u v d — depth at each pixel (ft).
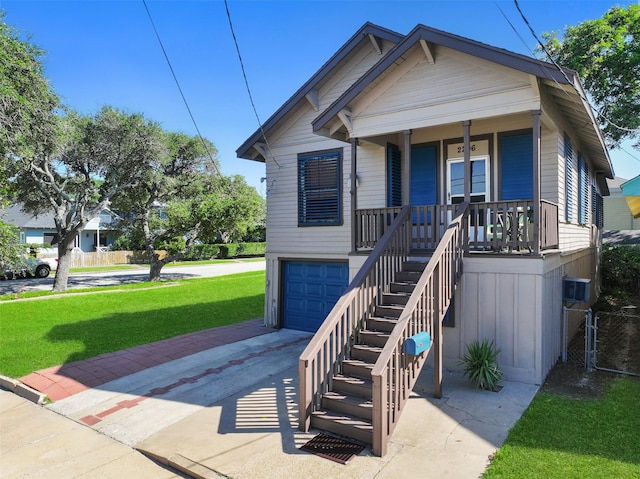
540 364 20.86
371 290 21.29
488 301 22.27
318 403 17.29
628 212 78.48
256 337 33.17
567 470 12.92
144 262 119.44
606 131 55.93
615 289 47.21
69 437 16.80
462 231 23.12
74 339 31.81
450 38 22.22
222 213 71.61
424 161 30.68
